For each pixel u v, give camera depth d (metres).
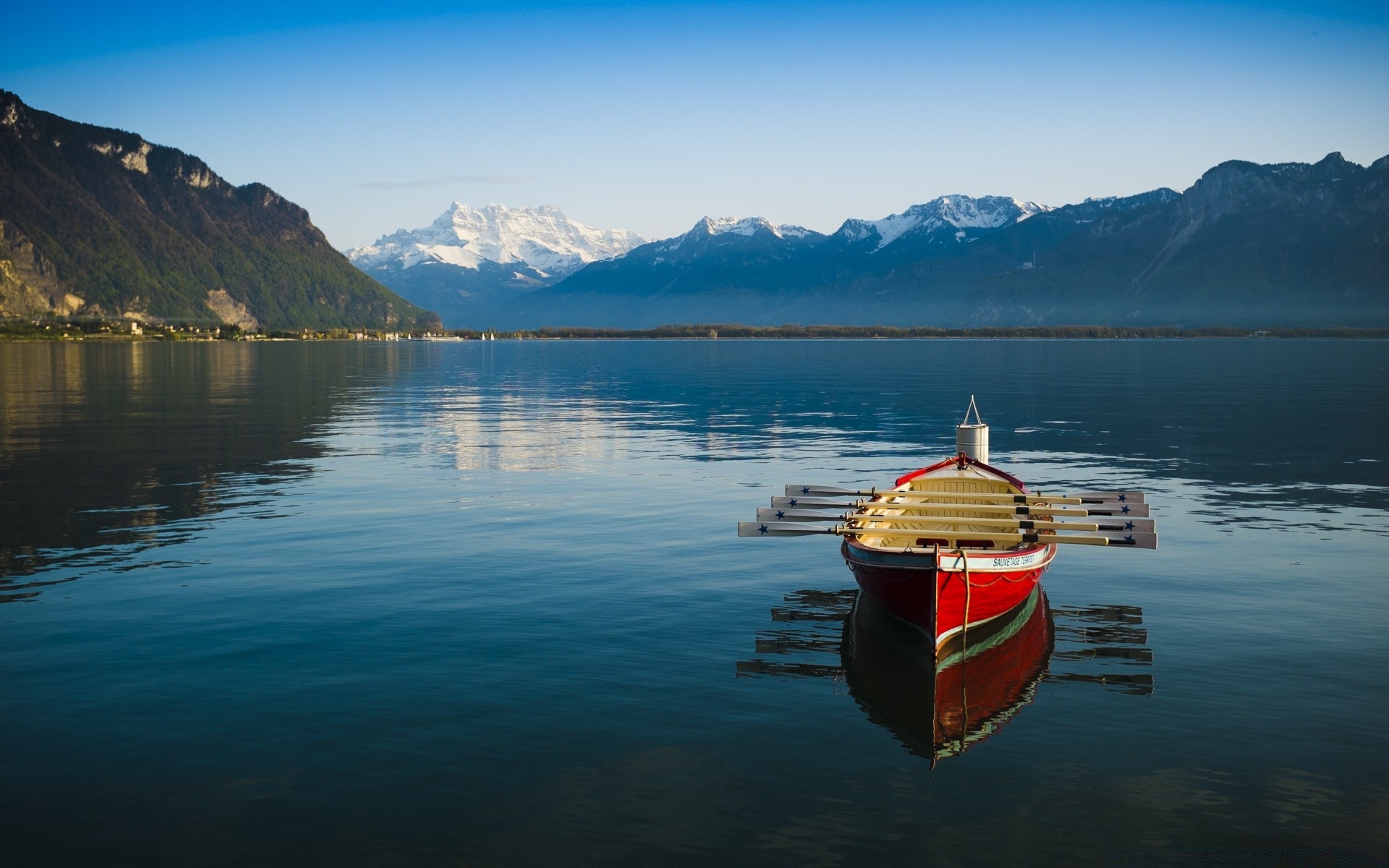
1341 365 132.88
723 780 13.23
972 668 17.19
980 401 73.12
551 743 14.21
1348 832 11.99
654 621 19.58
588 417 60.81
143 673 16.61
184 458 41.47
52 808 12.46
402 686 16.12
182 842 11.77
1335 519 29.08
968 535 20.33
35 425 54.09
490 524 28.39
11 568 23.22
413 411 65.00
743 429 53.94
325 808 12.48
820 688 16.28
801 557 24.78
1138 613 20.12
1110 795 12.87
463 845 11.75
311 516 29.48
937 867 11.37
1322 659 17.38
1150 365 135.38
